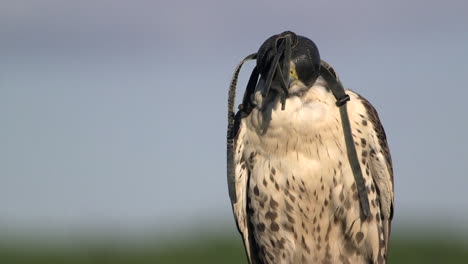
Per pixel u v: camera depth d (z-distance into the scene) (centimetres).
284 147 1209
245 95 1225
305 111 1192
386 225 1280
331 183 1218
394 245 2406
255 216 1259
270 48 1159
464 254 2333
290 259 1267
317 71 1183
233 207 1259
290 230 1251
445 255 2330
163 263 2572
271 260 1277
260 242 1274
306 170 1209
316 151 1205
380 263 1271
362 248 1259
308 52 1175
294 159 1210
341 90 1202
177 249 2684
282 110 1194
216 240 2730
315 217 1239
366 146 1239
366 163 1241
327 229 1247
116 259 2688
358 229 1246
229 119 1209
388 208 1270
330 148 1206
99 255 2700
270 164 1223
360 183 1221
